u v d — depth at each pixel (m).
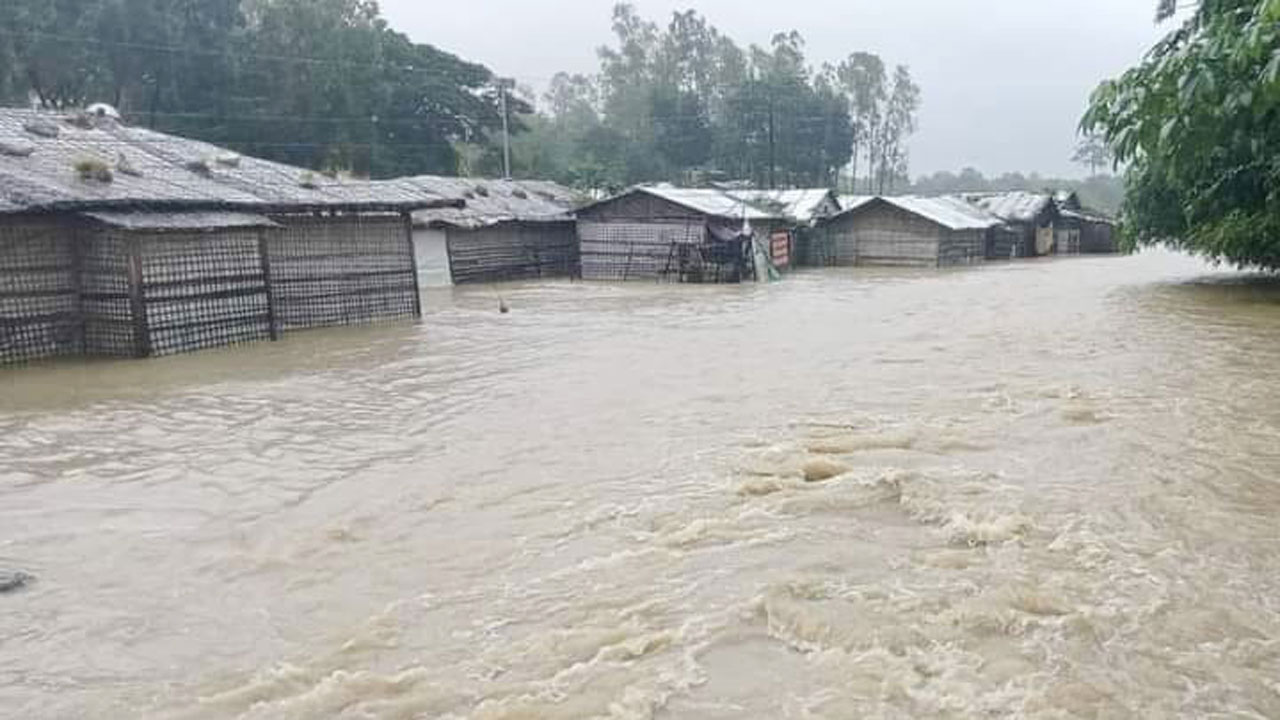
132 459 8.29
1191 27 8.60
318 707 4.16
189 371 12.78
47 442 8.90
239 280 15.56
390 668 4.49
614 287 28.20
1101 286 25.64
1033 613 4.86
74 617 5.11
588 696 4.18
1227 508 6.40
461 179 34.28
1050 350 13.55
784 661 4.47
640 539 6.06
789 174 65.56
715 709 4.07
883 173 84.25
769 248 35.34
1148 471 7.25
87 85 35.84
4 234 13.19
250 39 39.03
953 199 47.12
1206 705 3.99
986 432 8.57
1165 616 4.79
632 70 69.12
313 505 6.97
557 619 4.95
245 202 15.75
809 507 6.58
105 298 13.96
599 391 11.04
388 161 44.59
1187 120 6.93
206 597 5.36
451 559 5.84
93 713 4.16
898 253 38.53
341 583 5.52
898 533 6.08
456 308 21.88
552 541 6.09
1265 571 5.35
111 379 12.18
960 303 21.47
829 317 18.89
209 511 6.87
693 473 7.49
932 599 5.03
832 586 5.24
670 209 30.92
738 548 5.84
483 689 4.27
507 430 9.16
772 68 68.94
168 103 37.75
